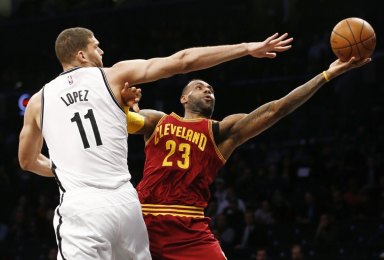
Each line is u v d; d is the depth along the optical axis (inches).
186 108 263.0
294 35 908.6
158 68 203.0
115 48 952.9
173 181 249.6
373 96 800.9
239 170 711.1
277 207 639.8
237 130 251.4
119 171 203.9
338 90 815.1
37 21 1004.6
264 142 799.7
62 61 215.6
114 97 205.0
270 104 247.4
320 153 717.9
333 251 583.2
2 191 786.2
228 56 199.9
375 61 815.1
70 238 199.2
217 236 607.8
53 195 776.3
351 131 753.6
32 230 709.3
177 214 247.6
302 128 790.5
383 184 631.8
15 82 987.3
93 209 198.2
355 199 629.3
